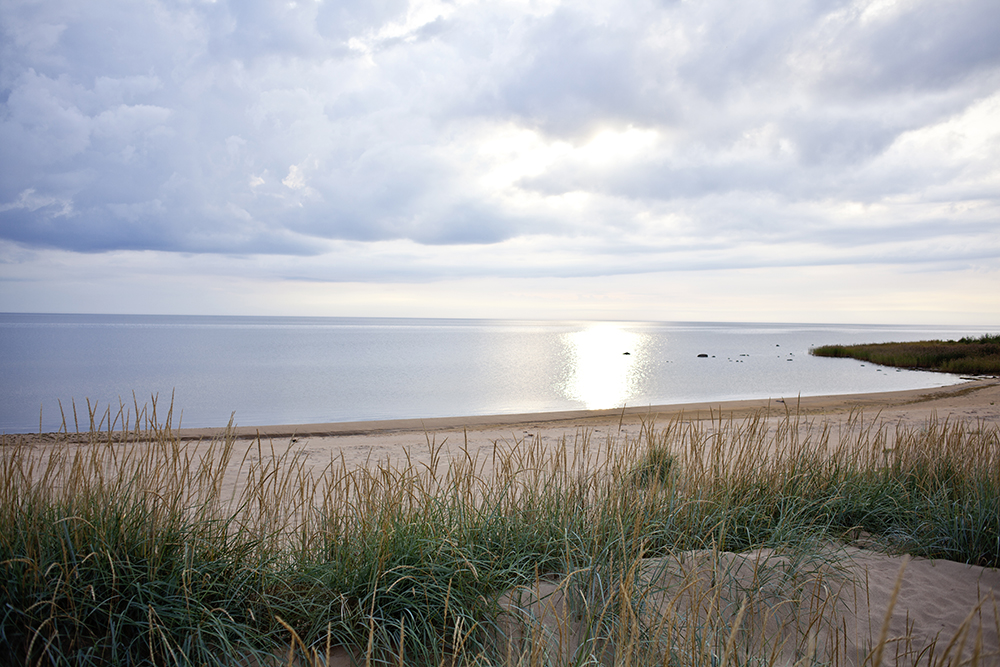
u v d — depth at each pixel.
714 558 2.91
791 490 4.65
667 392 24.72
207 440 10.05
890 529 4.38
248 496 3.38
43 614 2.49
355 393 24.12
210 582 2.86
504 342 78.62
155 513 2.91
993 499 4.25
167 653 2.49
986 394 19.67
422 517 3.52
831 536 4.16
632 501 3.82
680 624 2.75
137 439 3.38
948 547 4.05
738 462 4.77
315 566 3.10
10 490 2.89
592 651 2.47
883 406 16.73
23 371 31.52
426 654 2.58
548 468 4.66
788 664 2.70
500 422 14.42
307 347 62.53
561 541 3.43
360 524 3.34
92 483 3.28
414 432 12.67
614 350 59.75
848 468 5.20
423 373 33.69
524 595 3.05
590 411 16.80
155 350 52.91
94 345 59.47
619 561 3.11
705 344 74.62
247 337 87.50
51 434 6.89
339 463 8.06
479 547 3.36
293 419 16.98
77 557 2.68
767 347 66.50
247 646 2.52
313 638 2.75
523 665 2.49
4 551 2.61
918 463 5.24
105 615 2.61
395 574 2.93
